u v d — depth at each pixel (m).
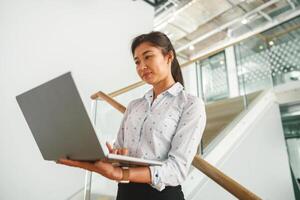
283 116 4.18
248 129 2.48
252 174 2.27
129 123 0.96
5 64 2.47
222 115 2.81
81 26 3.14
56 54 2.84
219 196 1.71
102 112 2.24
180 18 4.96
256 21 5.68
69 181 2.68
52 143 0.71
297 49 4.91
